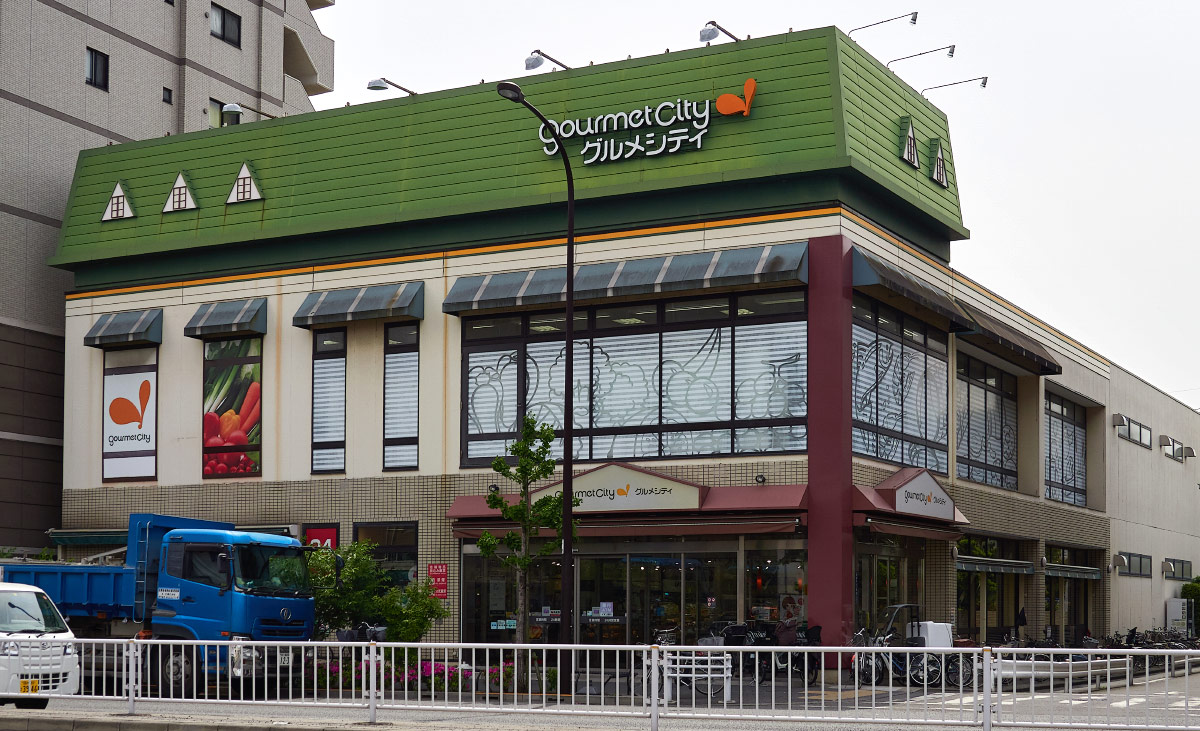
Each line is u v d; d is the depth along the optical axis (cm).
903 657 2306
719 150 2812
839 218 2727
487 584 2992
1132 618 4734
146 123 4278
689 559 2808
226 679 1834
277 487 3241
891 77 3036
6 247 3675
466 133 3102
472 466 3036
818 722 1520
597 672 1662
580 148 2953
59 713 1770
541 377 2995
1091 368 4409
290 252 3281
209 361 3353
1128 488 4788
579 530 2819
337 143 3262
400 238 3155
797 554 2716
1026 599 3866
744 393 2794
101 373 3484
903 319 3050
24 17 3831
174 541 2444
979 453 3588
